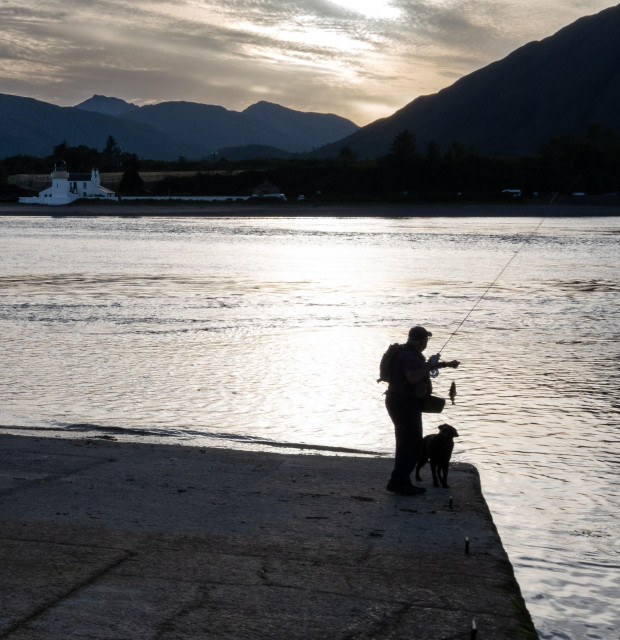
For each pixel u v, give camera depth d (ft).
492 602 18.35
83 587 18.51
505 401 48.88
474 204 527.81
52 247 210.18
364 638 16.47
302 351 67.00
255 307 95.86
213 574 19.61
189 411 46.34
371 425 43.75
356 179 581.12
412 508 25.71
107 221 394.93
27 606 17.38
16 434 38.63
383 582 19.40
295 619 17.21
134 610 17.37
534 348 68.18
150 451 33.76
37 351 66.13
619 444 39.19
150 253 189.26
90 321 83.66
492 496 30.73
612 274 138.10
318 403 48.78
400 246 213.05
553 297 105.91
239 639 16.22
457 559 21.02
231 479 29.14
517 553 24.68
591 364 60.95
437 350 67.26
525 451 37.81
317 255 182.50
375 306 97.04
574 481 32.94
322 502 26.30
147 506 25.25
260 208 502.38
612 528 27.20
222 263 161.27
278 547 21.70
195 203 525.34
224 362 61.98
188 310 92.89
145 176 645.92
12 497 25.84
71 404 47.70
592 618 20.15
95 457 32.12
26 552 20.71
